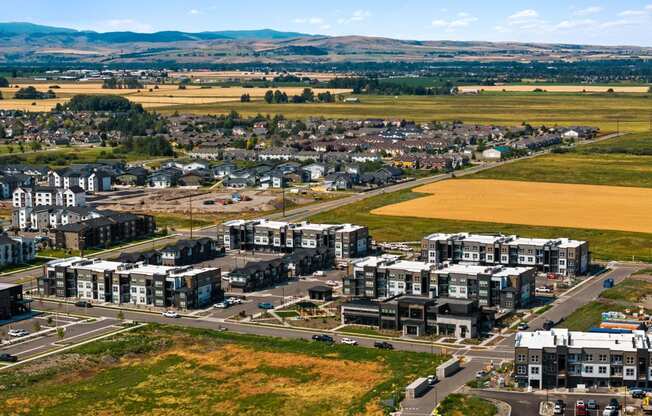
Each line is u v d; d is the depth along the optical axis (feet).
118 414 643.04
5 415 638.53
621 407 634.84
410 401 650.02
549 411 627.87
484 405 635.66
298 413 637.71
